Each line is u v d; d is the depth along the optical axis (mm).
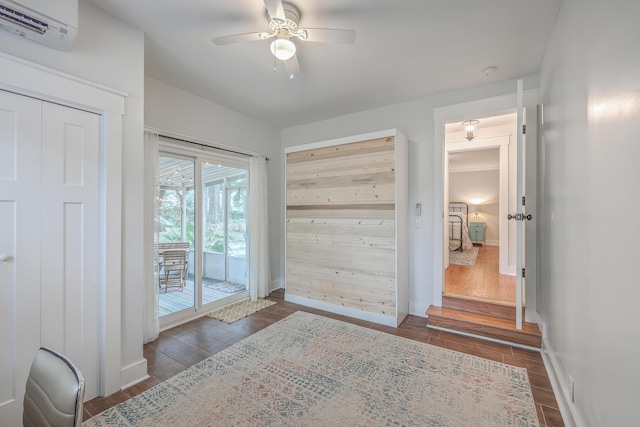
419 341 2801
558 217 2016
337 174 3547
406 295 3492
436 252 3396
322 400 1914
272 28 1944
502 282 4078
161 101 3014
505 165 4426
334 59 2576
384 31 2170
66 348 1812
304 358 2471
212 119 3572
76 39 1812
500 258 4566
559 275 1978
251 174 4125
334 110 3900
